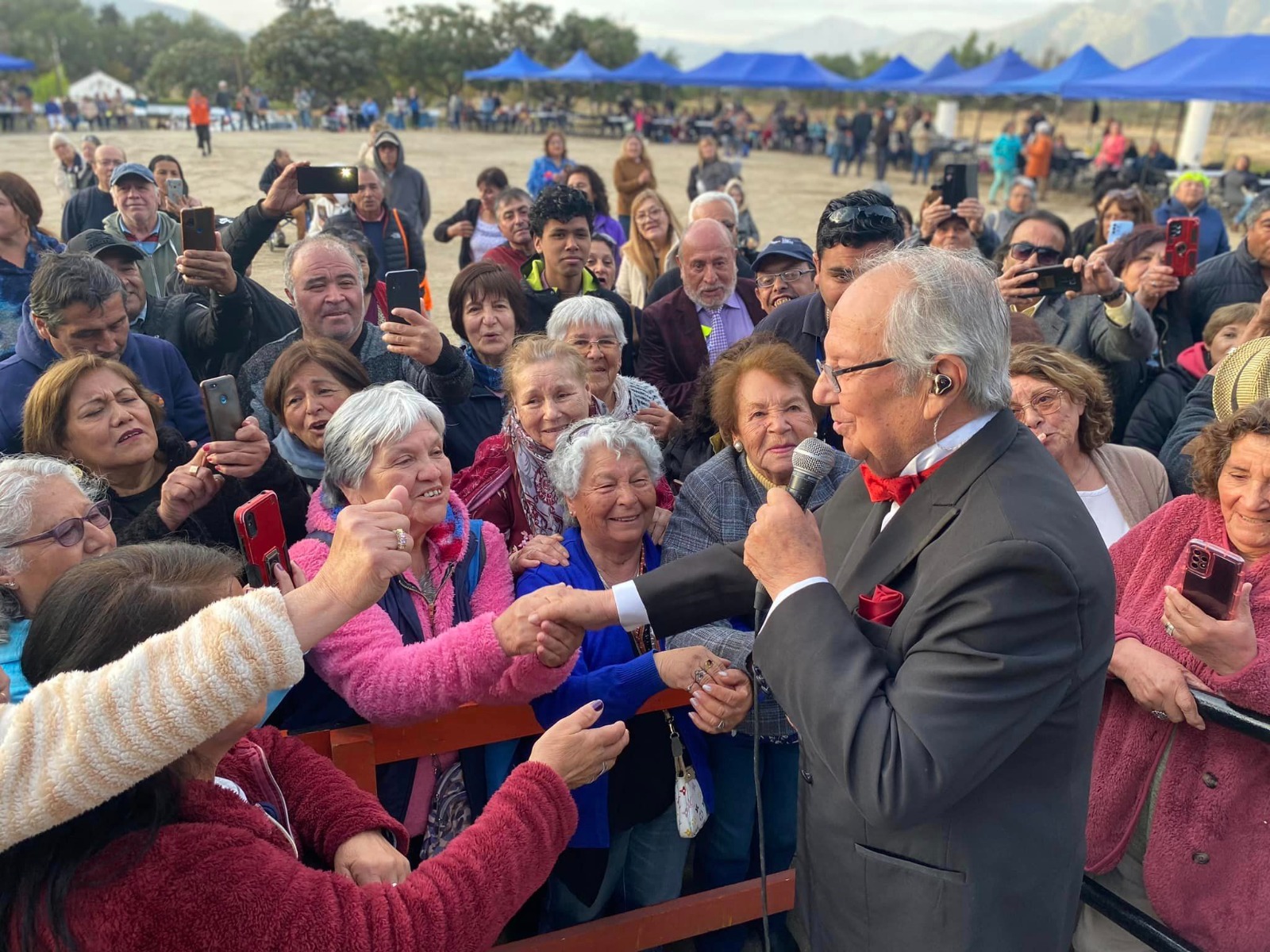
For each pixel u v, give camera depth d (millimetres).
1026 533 1196
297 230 5793
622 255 6684
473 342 3477
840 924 1471
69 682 894
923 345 1247
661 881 2203
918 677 1210
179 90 62406
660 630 1728
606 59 56688
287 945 1009
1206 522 1936
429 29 52906
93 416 2305
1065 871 1358
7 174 4168
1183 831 1799
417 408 1962
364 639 1764
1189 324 4461
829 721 1233
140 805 991
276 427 2965
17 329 3967
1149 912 1952
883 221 2986
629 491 2156
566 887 2117
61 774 849
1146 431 3477
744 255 6297
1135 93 15945
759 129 33875
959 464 1309
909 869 1344
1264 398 1934
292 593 1049
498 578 2080
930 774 1153
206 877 984
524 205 5605
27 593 1684
